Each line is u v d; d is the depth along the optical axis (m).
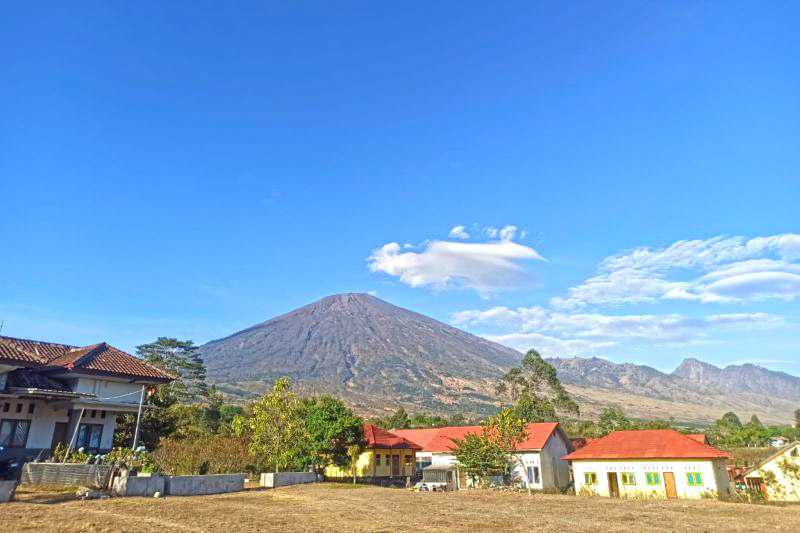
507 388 110.12
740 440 112.75
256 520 20.92
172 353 93.69
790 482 38.59
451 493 40.66
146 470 31.70
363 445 50.38
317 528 19.53
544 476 47.00
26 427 33.16
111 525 17.98
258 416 41.59
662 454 41.28
